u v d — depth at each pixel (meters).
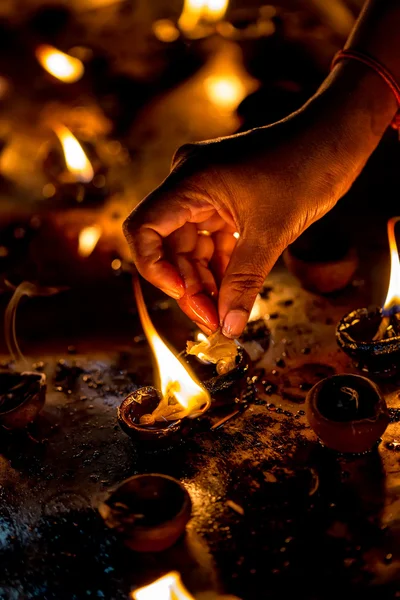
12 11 1.59
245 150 0.89
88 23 1.54
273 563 0.79
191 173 0.88
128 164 1.19
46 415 0.91
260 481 0.84
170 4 1.57
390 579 0.77
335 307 0.98
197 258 0.93
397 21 0.93
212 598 0.77
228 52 1.36
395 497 0.82
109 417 0.90
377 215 1.08
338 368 0.92
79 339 0.99
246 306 0.87
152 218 0.87
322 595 0.77
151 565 0.79
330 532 0.80
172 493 0.80
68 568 0.80
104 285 1.04
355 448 0.83
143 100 1.30
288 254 0.99
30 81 1.39
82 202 1.14
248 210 0.88
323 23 1.38
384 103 0.94
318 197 0.90
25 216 1.13
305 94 1.11
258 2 1.51
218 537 0.81
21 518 0.83
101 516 0.80
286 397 0.90
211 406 0.88
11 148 1.24
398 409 0.88
